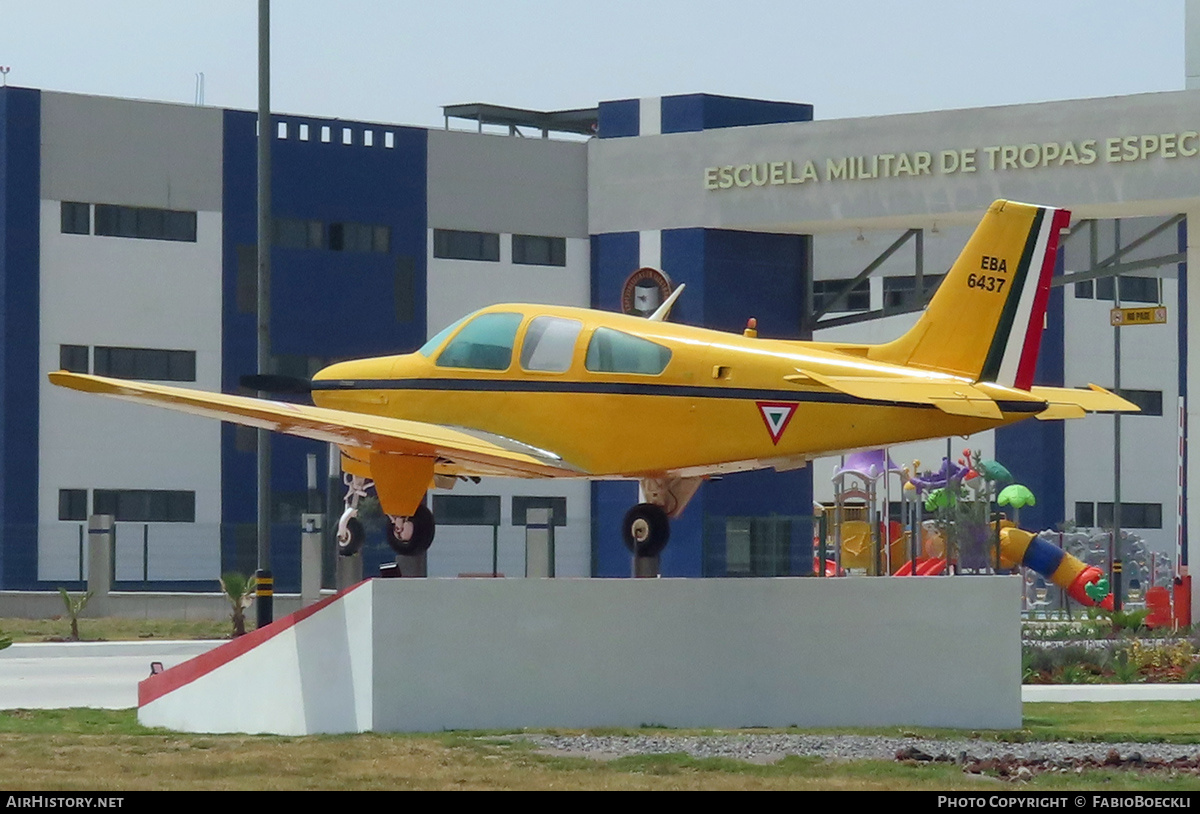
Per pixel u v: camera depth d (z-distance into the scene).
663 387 46.44
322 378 51.81
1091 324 150.75
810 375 44.25
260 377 52.28
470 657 40.19
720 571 109.81
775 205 104.56
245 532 110.62
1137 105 89.38
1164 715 47.31
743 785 31.55
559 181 117.81
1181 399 87.62
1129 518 152.75
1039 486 148.12
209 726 44.25
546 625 40.81
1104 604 97.75
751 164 105.38
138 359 110.69
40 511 107.94
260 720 42.81
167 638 80.00
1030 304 46.66
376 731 39.25
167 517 111.62
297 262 113.62
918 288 105.81
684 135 109.56
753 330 48.44
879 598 43.31
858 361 46.38
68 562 107.69
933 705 43.50
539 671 40.72
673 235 110.38
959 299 46.66
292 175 113.56
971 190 95.50
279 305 113.06
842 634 43.03
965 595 43.78
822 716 42.78
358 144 115.44
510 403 48.38
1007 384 46.66
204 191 111.94
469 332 49.56
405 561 49.16
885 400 42.94
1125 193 89.75
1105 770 34.56
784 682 42.56
